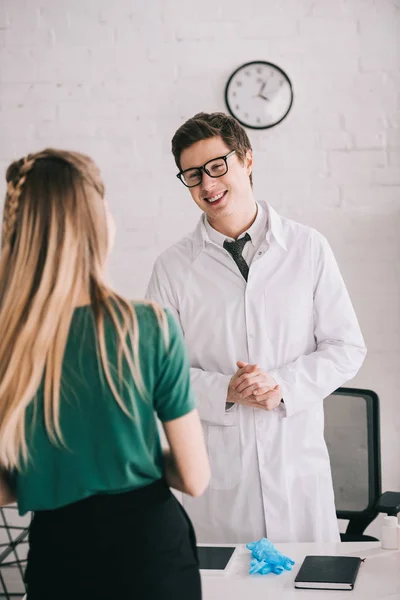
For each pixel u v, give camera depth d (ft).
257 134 10.88
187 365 3.96
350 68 10.77
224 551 6.06
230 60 10.85
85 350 3.74
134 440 3.75
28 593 3.99
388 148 10.78
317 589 5.24
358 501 8.45
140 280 11.05
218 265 7.43
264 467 7.04
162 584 3.75
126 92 10.98
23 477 3.79
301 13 10.77
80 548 3.74
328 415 8.59
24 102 11.07
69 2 10.99
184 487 4.09
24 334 3.66
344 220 10.84
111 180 11.05
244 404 6.90
